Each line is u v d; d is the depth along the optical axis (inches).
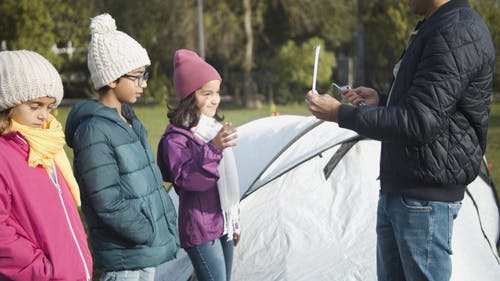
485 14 717.3
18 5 830.5
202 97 137.8
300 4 886.4
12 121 93.2
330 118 109.6
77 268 96.7
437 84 99.9
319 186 171.9
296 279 152.3
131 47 115.3
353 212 165.6
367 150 174.9
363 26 913.5
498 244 180.7
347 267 153.0
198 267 136.8
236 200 138.9
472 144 107.0
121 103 119.1
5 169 90.4
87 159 107.3
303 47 885.8
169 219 118.3
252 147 191.2
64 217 96.8
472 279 151.2
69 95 1036.5
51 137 94.8
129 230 109.3
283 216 166.4
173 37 884.0
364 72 973.8
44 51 855.1
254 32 954.1
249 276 157.0
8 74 91.6
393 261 120.9
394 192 111.6
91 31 115.1
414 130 100.7
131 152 112.2
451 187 108.8
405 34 802.8
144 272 116.9
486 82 104.7
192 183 128.4
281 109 846.5
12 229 89.2
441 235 110.1
